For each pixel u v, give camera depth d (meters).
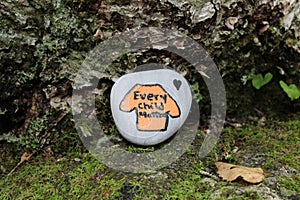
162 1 0.39
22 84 0.40
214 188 0.36
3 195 0.37
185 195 0.35
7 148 0.41
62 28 0.39
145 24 0.41
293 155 0.40
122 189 0.35
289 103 0.49
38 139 0.41
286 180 0.37
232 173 0.37
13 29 0.38
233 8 0.42
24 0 0.37
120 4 0.39
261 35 0.45
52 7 0.38
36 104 0.41
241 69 0.47
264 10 0.43
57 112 0.41
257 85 0.47
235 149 0.42
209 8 0.41
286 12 0.44
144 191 0.35
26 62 0.39
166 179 0.37
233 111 0.48
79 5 0.39
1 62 0.38
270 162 0.39
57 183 0.38
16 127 0.41
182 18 0.41
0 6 0.37
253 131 0.45
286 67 0.47
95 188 0.36
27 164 0.41
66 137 0.42
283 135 0.44
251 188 0.36
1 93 0.39
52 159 0.41
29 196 0.37
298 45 0.46
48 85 0.40
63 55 0.40
